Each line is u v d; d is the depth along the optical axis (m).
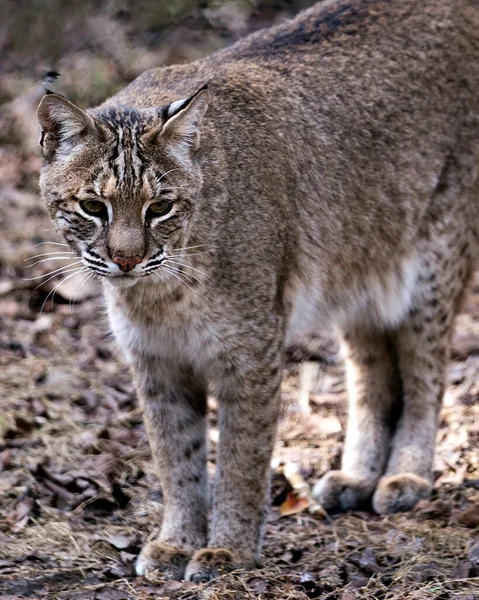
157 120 7.63
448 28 9.96
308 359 12.59
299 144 8.93
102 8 17.58
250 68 9.03
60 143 7.62
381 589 7.60
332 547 8.52
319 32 9.59
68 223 7.63
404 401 10.12
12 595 7.55
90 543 8.53
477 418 10.84
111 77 16.83
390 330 10.09
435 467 10.13
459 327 12.92
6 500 9.33
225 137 8.34
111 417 11.13
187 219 7.75
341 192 9.21
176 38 16.86
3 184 15.88
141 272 7.53
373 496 9.63
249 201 8.27
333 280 9.38
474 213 10.12
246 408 8.24
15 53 17.89
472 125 9.98
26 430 10.68
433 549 8.30
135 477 9.88
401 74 9.60
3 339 12.73
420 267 9.84
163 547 8.25
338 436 10.82
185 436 8.59
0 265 14.21
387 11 9.84
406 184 9.59
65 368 12.14
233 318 8.12
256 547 8.24
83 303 13.67
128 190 7.42
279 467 10.16
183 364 8.52
